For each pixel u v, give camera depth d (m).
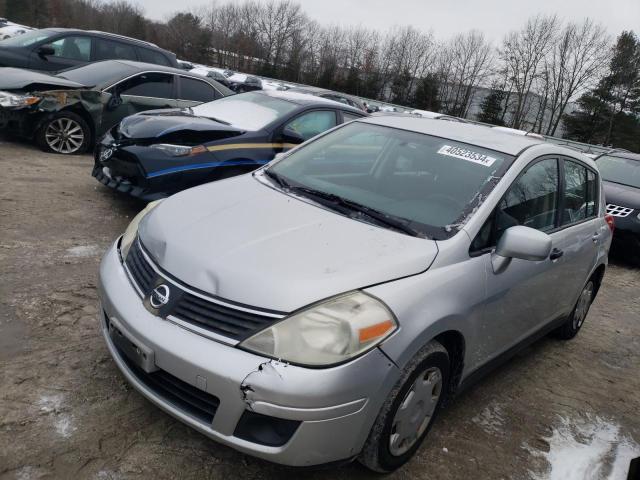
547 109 63.44
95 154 6.23
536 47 61.84
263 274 2.37
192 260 2.49
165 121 5.99
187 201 3.15
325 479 2.57
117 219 5.69
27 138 7.91
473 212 3.04
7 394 2.76
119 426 2.68
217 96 9.44
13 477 2.28
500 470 2.93
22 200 5.71
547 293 3.71
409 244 2.77
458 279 2.73
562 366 4.38
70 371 3.03
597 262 4.53
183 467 2.51
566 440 3.35
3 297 3.70
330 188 3.41
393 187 3.34
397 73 68.00
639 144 57.03
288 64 70.06
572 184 4.11
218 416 2.23
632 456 3.31
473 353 2.97
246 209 3.01
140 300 2.52
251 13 72.12
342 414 2.21
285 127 6.43
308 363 2.18
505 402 3.64
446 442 3.06
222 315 2.31
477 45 65.56
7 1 63.47
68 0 70.75
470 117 67.50
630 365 4.67
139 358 2.40
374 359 2.28
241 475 2.51
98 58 10.30
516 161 3.40
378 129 3.94
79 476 2.35
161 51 11.14
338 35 69.31
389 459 2.57
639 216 7.90
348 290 2.37
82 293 3.96
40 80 7.85
